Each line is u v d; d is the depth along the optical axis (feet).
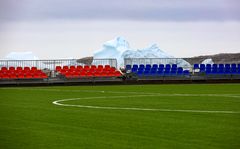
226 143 54.90
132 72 193.77
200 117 77.46
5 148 52.70
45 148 52.54
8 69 179.22
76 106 95.66
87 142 55.57
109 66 191.93
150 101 106.73
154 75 194.29
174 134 60.70
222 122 71.41
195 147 52.65
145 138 57.98
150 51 265.34
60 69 188.75
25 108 91.56
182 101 106.63
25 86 174.19
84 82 184.96
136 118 76.18
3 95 124.88
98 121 72.54
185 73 197.67
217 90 145.07
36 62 198.18
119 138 57.98
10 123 70.44
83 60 213.46
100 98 115.14
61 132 62.39
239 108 91.45
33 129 64.85
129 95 124.88
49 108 91.71
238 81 200.13
